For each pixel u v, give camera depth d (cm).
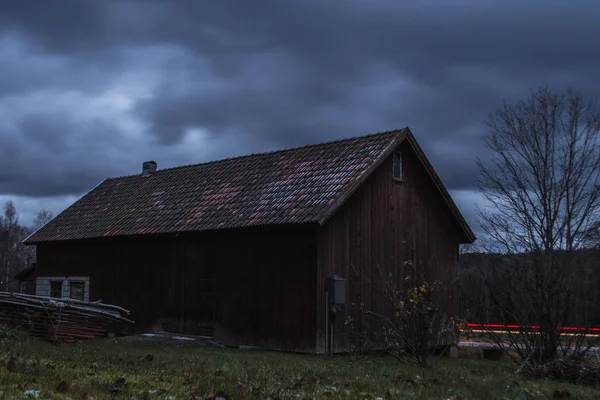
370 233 2283
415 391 992
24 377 861
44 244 3000
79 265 2845
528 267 1452
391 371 1352
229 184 2594
